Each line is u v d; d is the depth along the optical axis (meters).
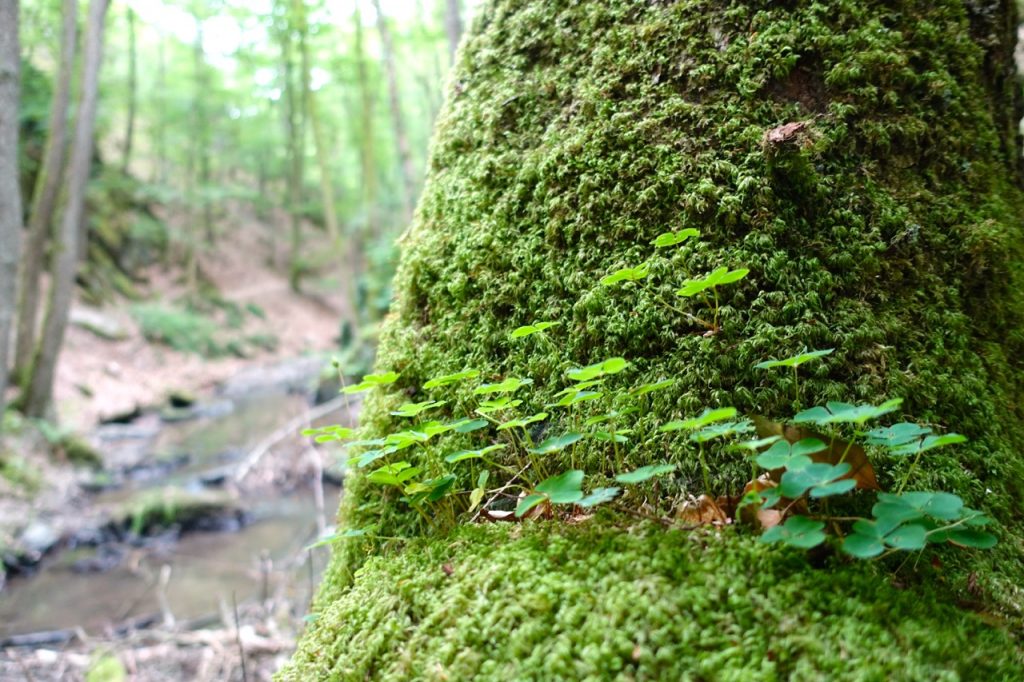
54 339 2.76
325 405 3.20
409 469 0.44
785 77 0.47
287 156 7.62
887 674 0.32
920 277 0.44
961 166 0.47
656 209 0.47
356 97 6.98
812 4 0.47
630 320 0.46
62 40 2.77
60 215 2.80
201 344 5.20
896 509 0.36
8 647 1.37
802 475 0.36
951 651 0.34
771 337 0.43
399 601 0.41
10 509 2.10
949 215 0.46
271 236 7.86
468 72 0.58
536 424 0.47
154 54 6.87
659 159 0.47
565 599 0.37
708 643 0.34
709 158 0.46
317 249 8.23
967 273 0.45
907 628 0.34
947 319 0.44
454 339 0.51
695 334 0.44
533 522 0.42
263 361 5.68
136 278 5.57
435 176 0.57
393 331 0.55
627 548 0.38
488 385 0.43
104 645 1.28
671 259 0.46
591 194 0.48
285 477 2.60
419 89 6.90
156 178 6.40
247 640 1.20
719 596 0.35
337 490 2.49
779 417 0.42
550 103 0.52
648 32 0.50
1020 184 0.52
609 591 0.36
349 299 4.39
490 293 0.50
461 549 0.41
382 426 0.51
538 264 0.49
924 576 0.38
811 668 0.33
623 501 0.42
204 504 2.23
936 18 0.48
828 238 0.45
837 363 0.43
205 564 1.91
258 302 6.82
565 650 0.35
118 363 4.26
